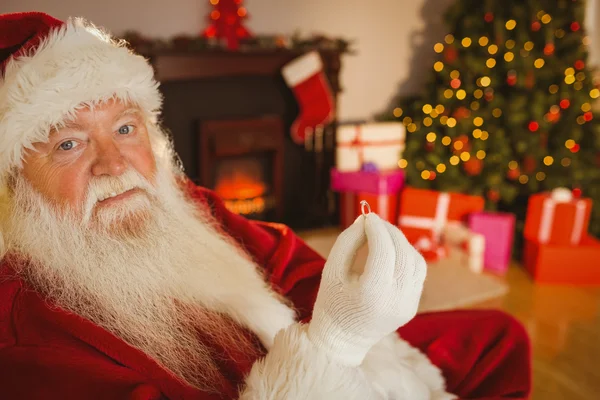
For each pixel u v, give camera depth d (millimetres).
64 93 732
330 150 3449
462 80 3143
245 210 3334
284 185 3457
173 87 2975
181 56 2834
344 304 703
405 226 2936
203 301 863
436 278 2566
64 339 697
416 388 856
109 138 790
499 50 3004
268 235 1150
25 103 731
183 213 961
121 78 783
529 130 2967
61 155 764
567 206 2596
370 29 3670
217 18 2988
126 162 807
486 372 994
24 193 777
